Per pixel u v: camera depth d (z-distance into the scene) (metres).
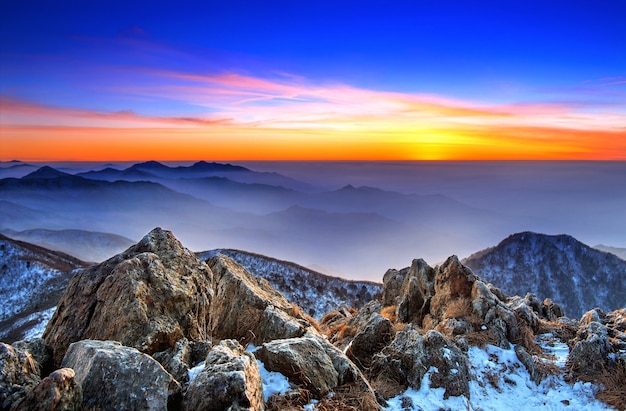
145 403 7.23
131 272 10.78
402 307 20.08
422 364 11.26
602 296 125.25
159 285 10.92
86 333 10.12
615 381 11.46
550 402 11.23
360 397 9.34
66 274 98.56
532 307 20.69
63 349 9.92
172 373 9.02
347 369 10.13
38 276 95.88
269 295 16.00
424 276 21.22
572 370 12.34
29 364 7.74
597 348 12.31
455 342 13.48
